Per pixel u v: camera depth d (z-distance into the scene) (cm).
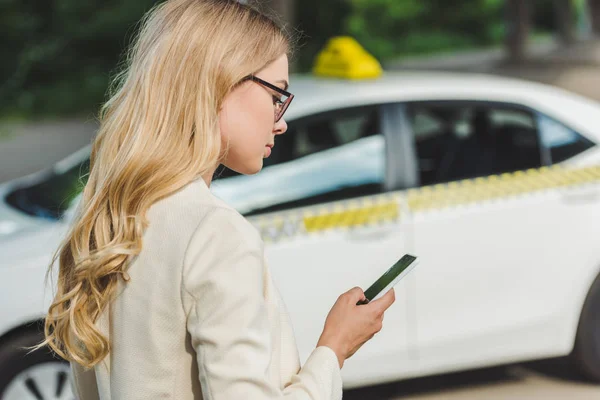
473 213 537
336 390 198
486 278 539
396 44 3609
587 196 562
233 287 182
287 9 1176
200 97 195
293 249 500
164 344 188
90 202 201
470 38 3966
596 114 593
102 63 2406
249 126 203
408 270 217
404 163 538
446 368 539
